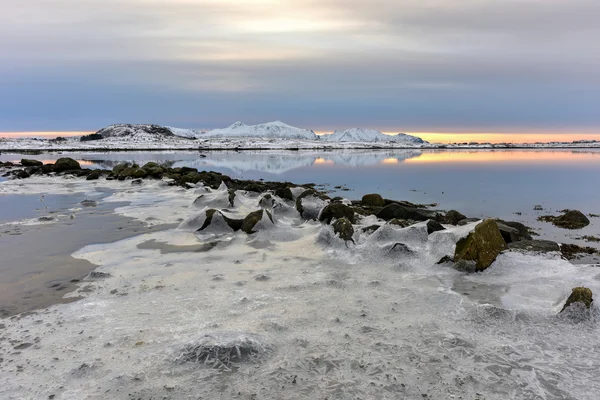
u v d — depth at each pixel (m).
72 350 4.93
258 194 18.12
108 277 7.56
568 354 4.92
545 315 5.85
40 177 29.56
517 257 8.24
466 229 8.39
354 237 9.76
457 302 6.28
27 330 5.46
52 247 9.70
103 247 9.70
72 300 6.50
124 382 4.28
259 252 9.27
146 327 5.50
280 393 4.14
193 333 5.31
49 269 8.07
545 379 4.41
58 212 14.45
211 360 4.63
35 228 11.77
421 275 7.68
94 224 12.29
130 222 12.54
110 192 20.34
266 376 4.41
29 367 4.59
